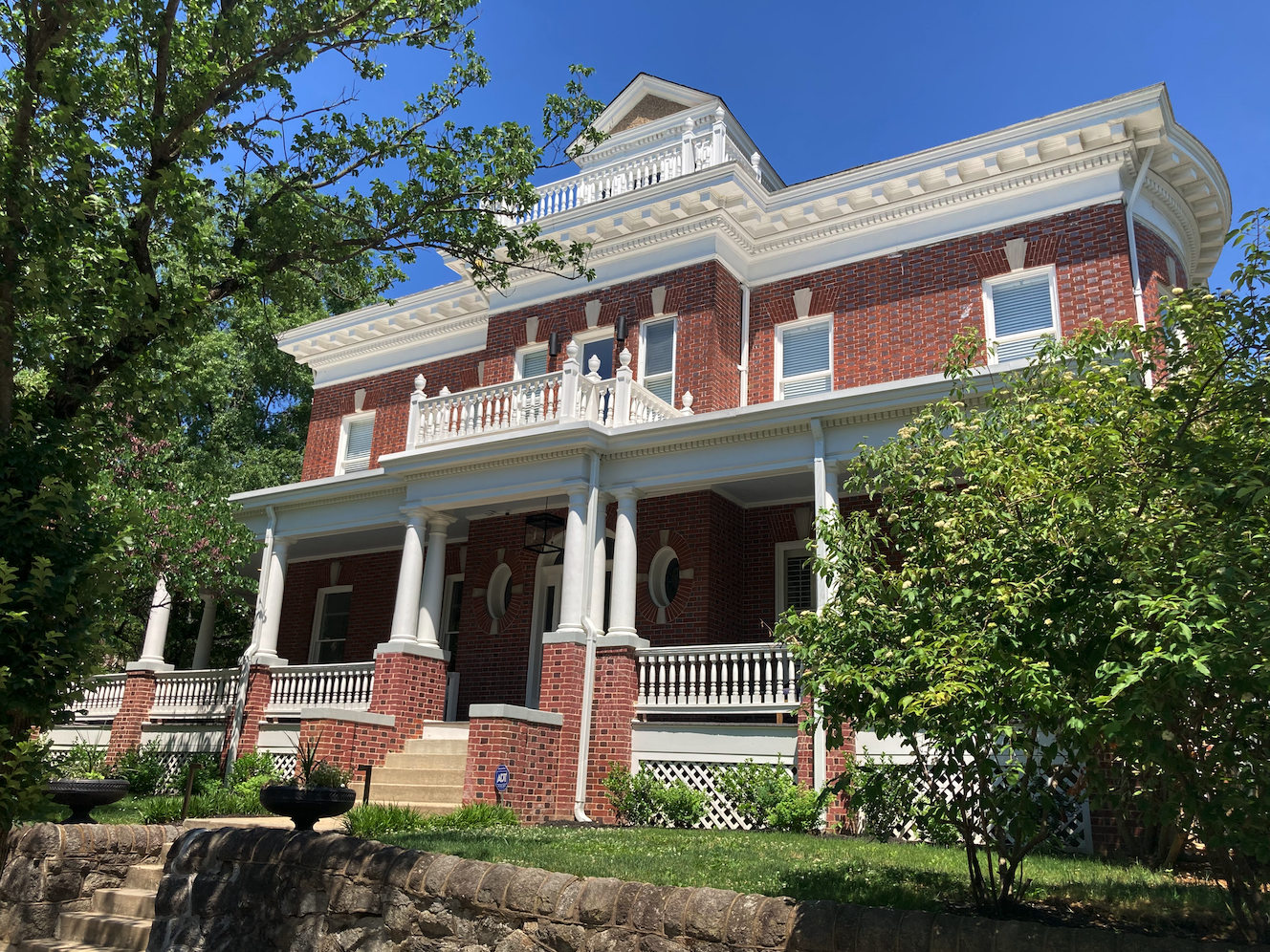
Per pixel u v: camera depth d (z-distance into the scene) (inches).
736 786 490.0
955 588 238.7
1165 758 196.9
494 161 465.1
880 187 659.4
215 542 659.4
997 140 627.2
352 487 687.7
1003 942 207.9
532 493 596.7
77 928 365.4
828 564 273.4
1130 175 601.3
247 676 687.7
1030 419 274.5
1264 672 178.2
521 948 266.7
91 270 337.4
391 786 549.0
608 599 646.5
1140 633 188.1
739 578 639.8
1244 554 190.4
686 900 247.3
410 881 293.6
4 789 295.4
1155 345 262.1
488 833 412.5
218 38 394.0
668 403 674.8
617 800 521.0
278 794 351.3
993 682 217.2
